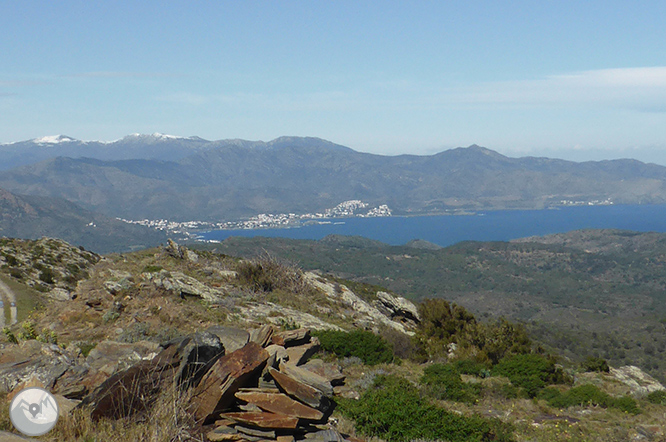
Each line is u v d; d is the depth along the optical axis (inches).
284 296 1652.3
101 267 1740.9
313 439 284.5
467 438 521.7
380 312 1830.7
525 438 624.7
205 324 1147.3
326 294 1827.0
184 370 282.7
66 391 318.0
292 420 278.7
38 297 1957.4
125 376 278.4
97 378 340.5
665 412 821.9
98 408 268.8
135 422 264.2
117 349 377.1
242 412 285.7
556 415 796.0
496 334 1395.2
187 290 1342.3
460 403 807.7
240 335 332.2
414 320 1838.1
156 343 381.4
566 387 1046.4
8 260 2299.5
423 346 1300.4
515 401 868.0
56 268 2404.0
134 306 1200.2
